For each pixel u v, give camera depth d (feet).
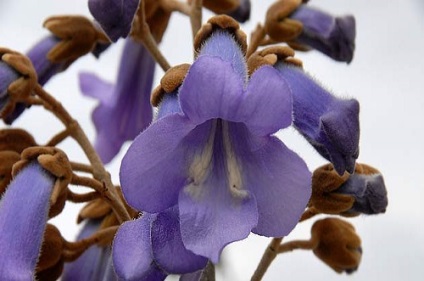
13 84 1.22
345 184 1.22
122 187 1.01
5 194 1.12
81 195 1.19
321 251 1.31
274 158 1.05
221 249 1.00
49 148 1.15
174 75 1.11
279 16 1.33
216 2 1.42
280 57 1.18
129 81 1.44
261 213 1.05
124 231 1.04
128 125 1.45
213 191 1.05
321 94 1.14
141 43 1.37
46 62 1.32
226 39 1.13
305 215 1.25
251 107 1.02
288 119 1.02
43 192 1.12
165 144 1.03
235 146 1.08
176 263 1.01
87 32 1.33
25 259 1.07
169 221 1.03
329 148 1.11
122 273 1.01
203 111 1.03
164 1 1.37
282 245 1.30
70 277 1.28
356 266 1.32
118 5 1.16
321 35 1.32
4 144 1.27
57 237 1.21
